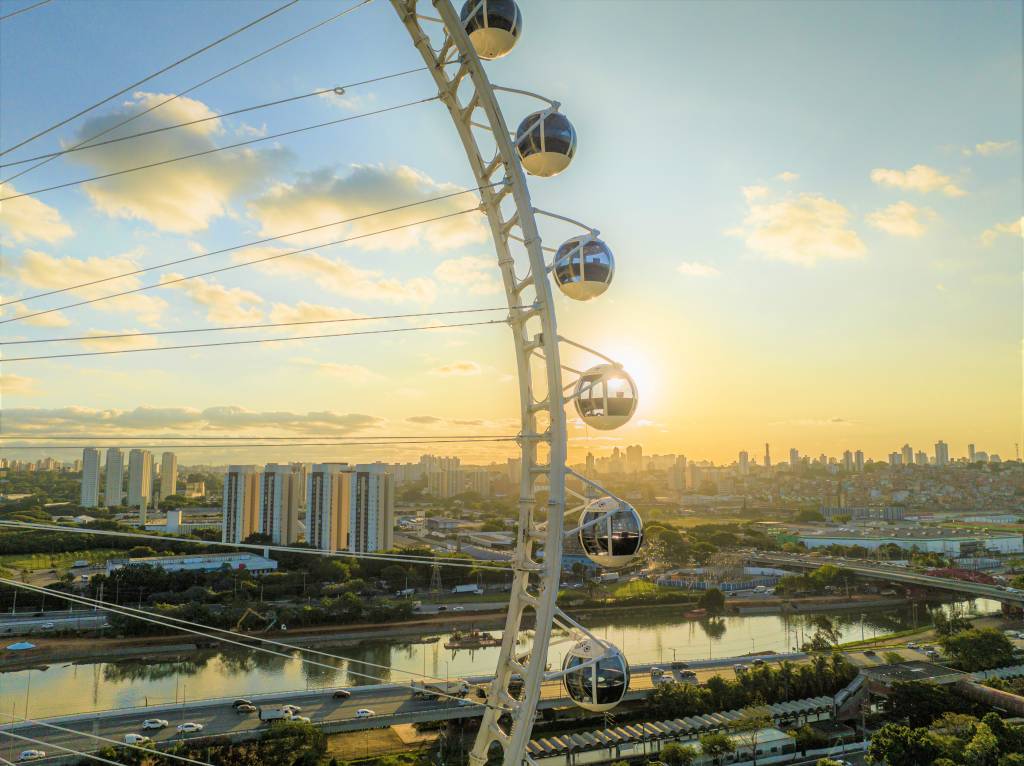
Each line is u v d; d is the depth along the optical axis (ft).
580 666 75.20
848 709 282.15
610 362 78.33
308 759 218.59
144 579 447.83
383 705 264.31
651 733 242.78
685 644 403.95
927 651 355.36
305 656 362.33
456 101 77.92
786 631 444.14
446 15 72.33
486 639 396.57
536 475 78.43
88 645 351.46
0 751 215.92
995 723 221.05
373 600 464.65
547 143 77.20
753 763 232.94
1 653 335.88
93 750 212.84
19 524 65.77
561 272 79.30
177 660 349.41
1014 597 487.61
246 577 475.72
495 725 77.15
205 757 213.05
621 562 74.79
